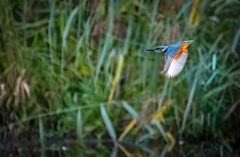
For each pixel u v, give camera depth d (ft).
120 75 34.06
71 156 30.60
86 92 34.19
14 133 33.78
